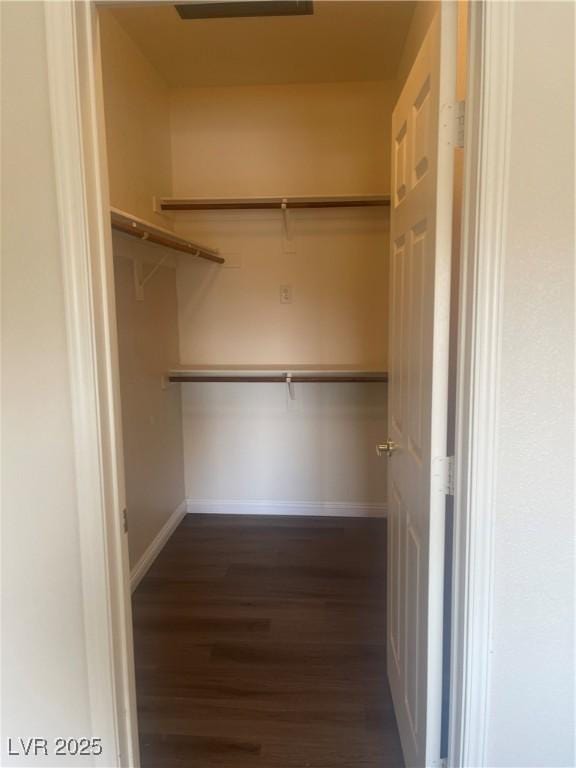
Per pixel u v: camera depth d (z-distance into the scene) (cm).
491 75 95
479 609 111
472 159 101
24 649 125
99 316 116
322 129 311
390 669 188
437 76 110
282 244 322
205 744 170
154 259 291
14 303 113
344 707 185
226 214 322
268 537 316
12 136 108
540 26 94
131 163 260
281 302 328
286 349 332
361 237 318
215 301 331
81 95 108
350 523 335
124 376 252
